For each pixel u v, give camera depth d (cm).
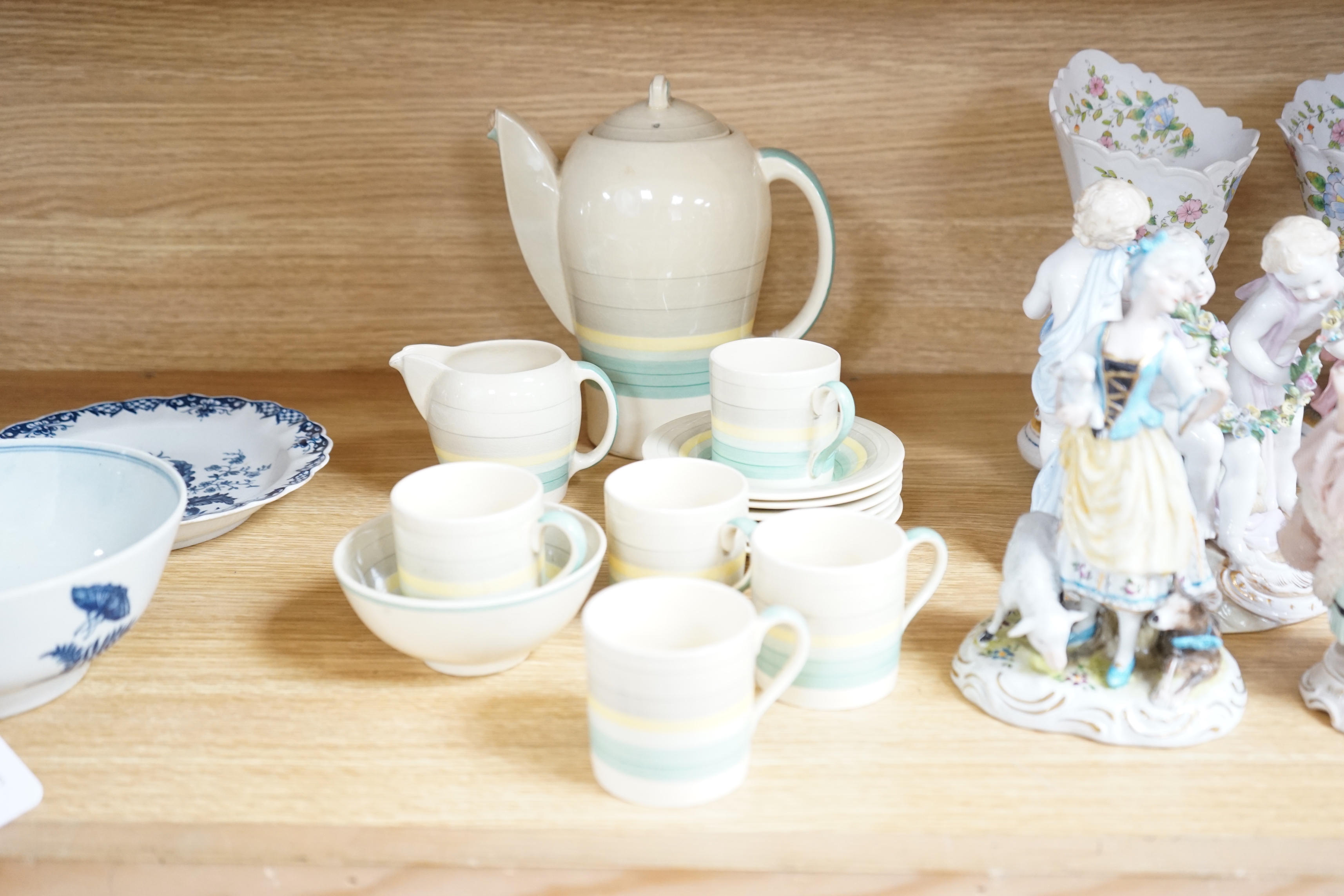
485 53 99
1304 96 87
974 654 64
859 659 61
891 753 59
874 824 54
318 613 73
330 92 101
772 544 65
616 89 100
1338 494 60
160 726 62
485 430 81
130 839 54
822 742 60
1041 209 103
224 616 73
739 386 77
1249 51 97
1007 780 57
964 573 77
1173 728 59
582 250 85
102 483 75
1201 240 71
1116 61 94
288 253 107
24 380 109
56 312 109
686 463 73
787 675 59
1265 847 54
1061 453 60
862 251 105
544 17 98
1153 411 57
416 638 62
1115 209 66
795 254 105
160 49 100
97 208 105
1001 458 94
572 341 109
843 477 81
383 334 110
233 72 100
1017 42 97
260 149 103
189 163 104
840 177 103
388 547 71
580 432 101
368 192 105
